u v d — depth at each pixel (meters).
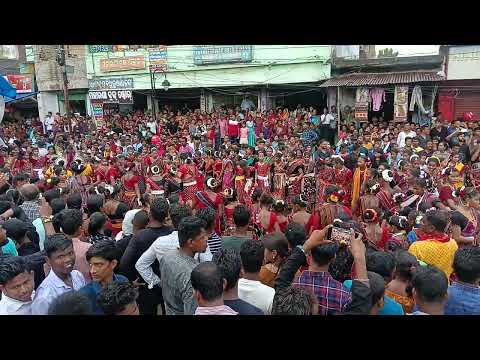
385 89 15.42
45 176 10.12
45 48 22.16
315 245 2.92
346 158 8.84
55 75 22.22
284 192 9.43
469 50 14.55
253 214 6.65
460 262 2.90
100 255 2.95
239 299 2.76
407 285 3.19
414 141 11.88
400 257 3.21
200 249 3.29
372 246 4.69
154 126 18.39
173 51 19.73
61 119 20.33
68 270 3.09
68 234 3.76
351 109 16.19
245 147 13.91
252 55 18.28
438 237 3.91
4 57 23.69
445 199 6.85
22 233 4.27
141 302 3.77
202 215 4.01
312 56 17.31
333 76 17.19
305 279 2.94
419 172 7.86
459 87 14.90
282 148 11.89
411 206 6.77
